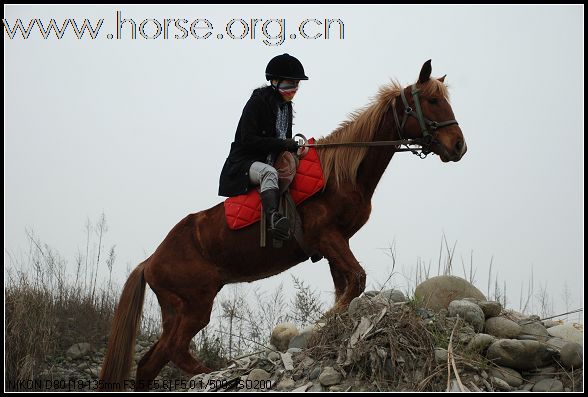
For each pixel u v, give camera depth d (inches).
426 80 292.7
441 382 237.9
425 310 267.9
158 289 308.2
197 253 306.2
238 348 392.2
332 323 265.3
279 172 292.5
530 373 247.1
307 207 290.8
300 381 253.3
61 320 419.5
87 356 397.7
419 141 289.4
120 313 309.4
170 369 388.2
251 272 304.0
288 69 300.5
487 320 271.1
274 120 302.5
